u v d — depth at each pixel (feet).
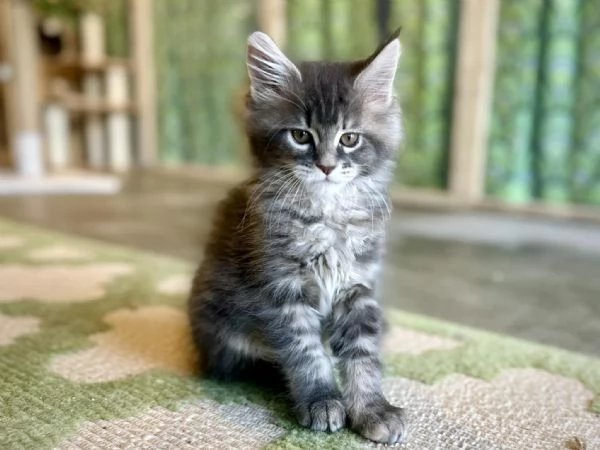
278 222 1.05
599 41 2.68
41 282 1.75
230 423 0.97
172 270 1.93
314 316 1.05
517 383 1.14
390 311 1.58
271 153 1.12
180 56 4.49
